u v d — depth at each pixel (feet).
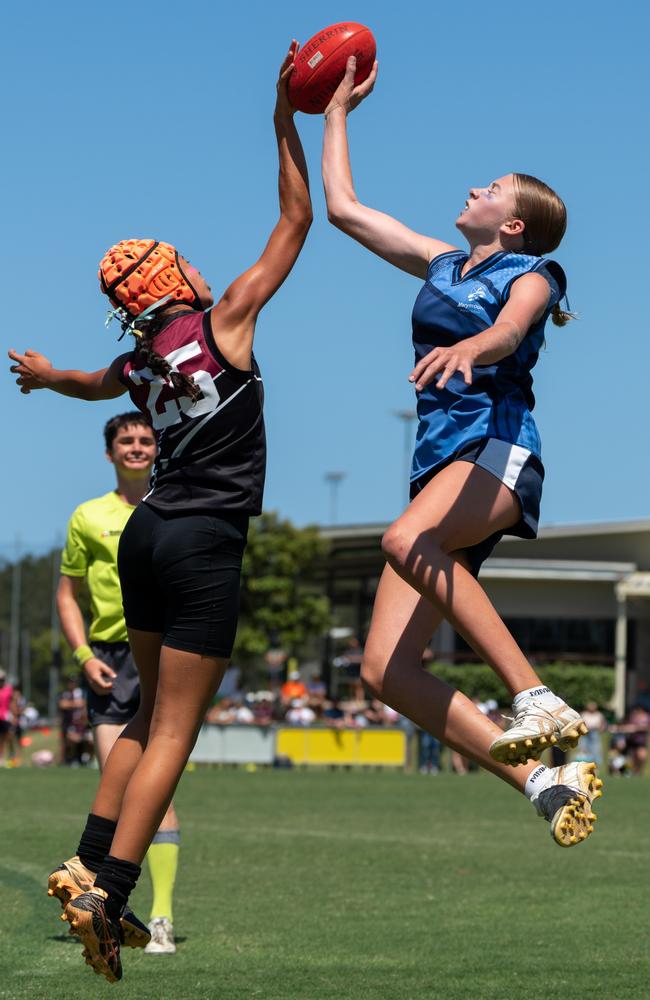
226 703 293.02
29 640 435.53
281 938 59.31
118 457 61.87
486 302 39.78
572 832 36.04
